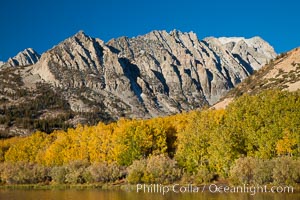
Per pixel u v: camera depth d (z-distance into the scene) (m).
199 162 94.19
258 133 86.88
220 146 86.94
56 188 102.56
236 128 89.38
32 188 105.75
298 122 83.38
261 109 89.44
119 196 74.50
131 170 96.94
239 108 94.25
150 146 106.00
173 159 98.88
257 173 79.25
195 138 94.50
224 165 86.75
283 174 76.12
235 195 68.31
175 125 114.06
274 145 84.56
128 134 108.00
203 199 64.69
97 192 85.44
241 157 84.62
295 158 81.50
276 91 96.12
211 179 89.94
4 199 75.69
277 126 84.75
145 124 109.12
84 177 108.44
